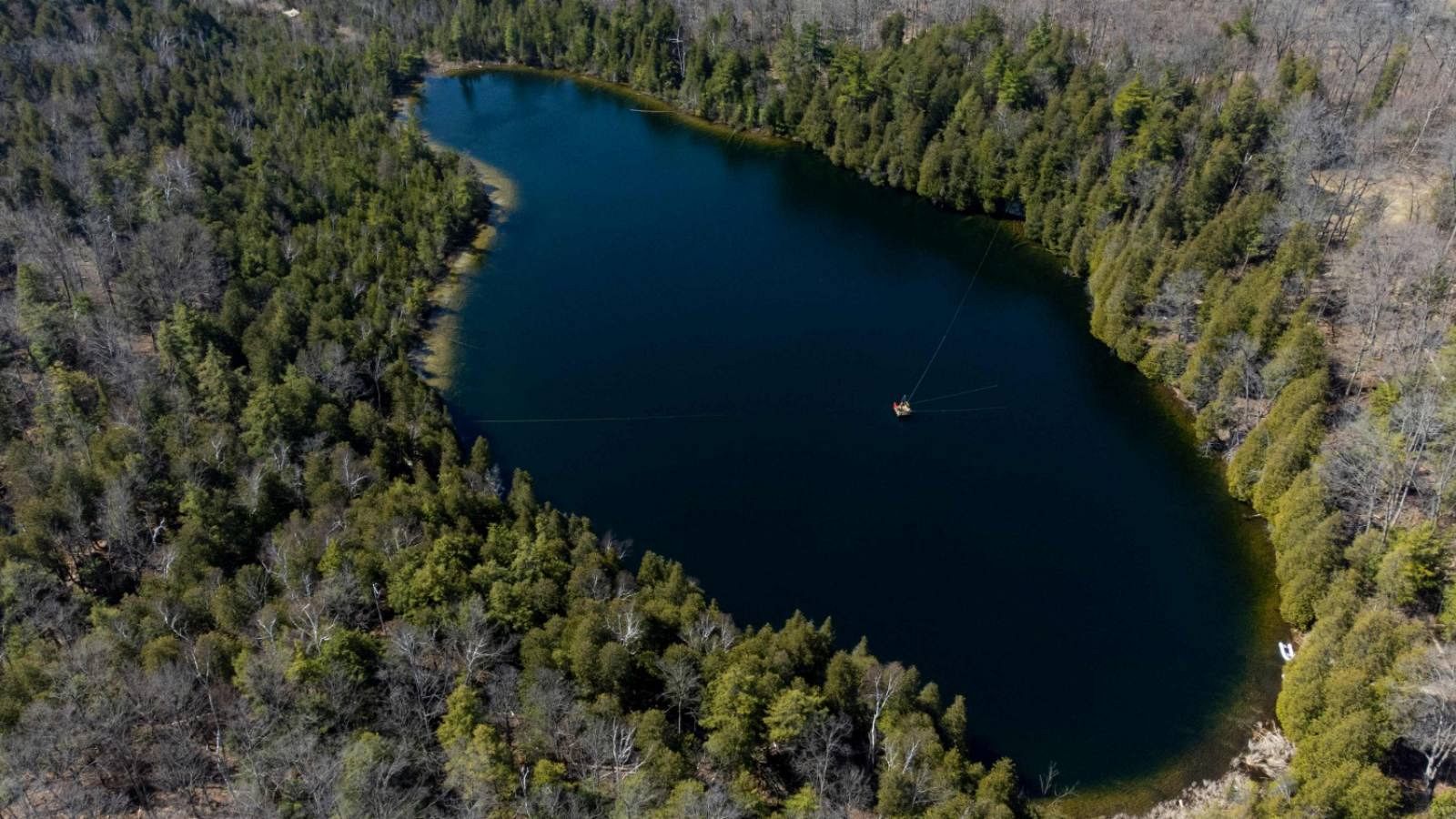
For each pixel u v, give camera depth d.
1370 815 87.25
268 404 126.94
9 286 166.62
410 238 194.88
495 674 95.81
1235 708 112.25
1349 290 148.50
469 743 85.12
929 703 99.25
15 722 86.81
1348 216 164.00
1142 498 142.50
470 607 98.12
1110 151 193.25
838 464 149.25
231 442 125.25
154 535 113.06
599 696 93.94
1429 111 181.00
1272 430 133.62
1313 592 114.38
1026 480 146.38
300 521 112.06
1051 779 104.50
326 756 82.94
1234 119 180.12
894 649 119.94
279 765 84.31
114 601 112.12
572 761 90.62
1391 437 121.62
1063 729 110.25
